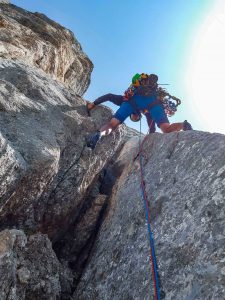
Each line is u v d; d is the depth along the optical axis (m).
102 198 5.70
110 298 3.68
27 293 3.70
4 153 3.56
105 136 5.95
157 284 3.13
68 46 11.32
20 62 6.79
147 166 5.29
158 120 6.35
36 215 4.62
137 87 6.46
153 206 4.21
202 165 3.94
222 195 3.26
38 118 5.12
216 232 3.02
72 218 5.27
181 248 3.25
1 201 3.82
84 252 5.09
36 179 4.22
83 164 5.29
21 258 3.58
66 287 4.37
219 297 2.54
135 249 3.90
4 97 4.95
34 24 10.53
